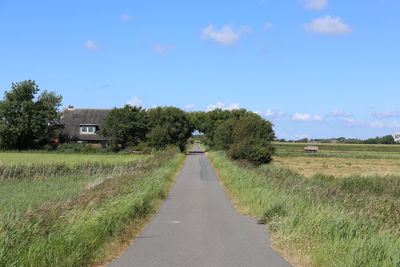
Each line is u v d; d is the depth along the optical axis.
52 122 74.88
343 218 9.25
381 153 109.25
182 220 12.84
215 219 13.05
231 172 26.19
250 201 15.23
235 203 16.97
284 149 118.19
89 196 12.82
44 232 8.03
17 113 71.62
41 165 30.94
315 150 105.12
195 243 9.52
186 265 7.61
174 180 27.39
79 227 8.42
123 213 10.95
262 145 40.59
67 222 8.93
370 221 10.01
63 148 67.69
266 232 10.85
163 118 76.25
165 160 39.19
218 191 21.41
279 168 34.41
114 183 16.38
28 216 9.13
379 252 7.16
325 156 86.25
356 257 6.98
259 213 13.40
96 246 8.23
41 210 10.05
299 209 11.00
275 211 12.22
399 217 11.71
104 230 9.08
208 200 17.94
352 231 8.73
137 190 14.78
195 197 18.98
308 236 8.66
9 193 19.02
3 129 69.19
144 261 7.90
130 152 64.81
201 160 54.38
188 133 83.25
